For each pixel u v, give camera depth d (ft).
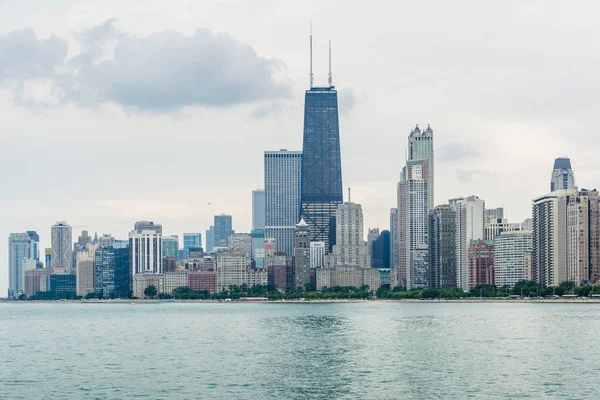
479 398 644.69
